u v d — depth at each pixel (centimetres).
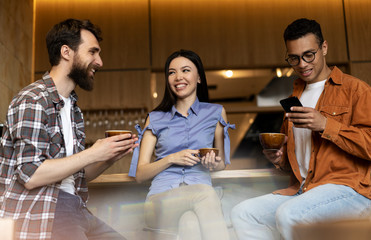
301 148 165
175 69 185
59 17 395
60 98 137
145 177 171
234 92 474
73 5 398
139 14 400
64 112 144
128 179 179
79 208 134
